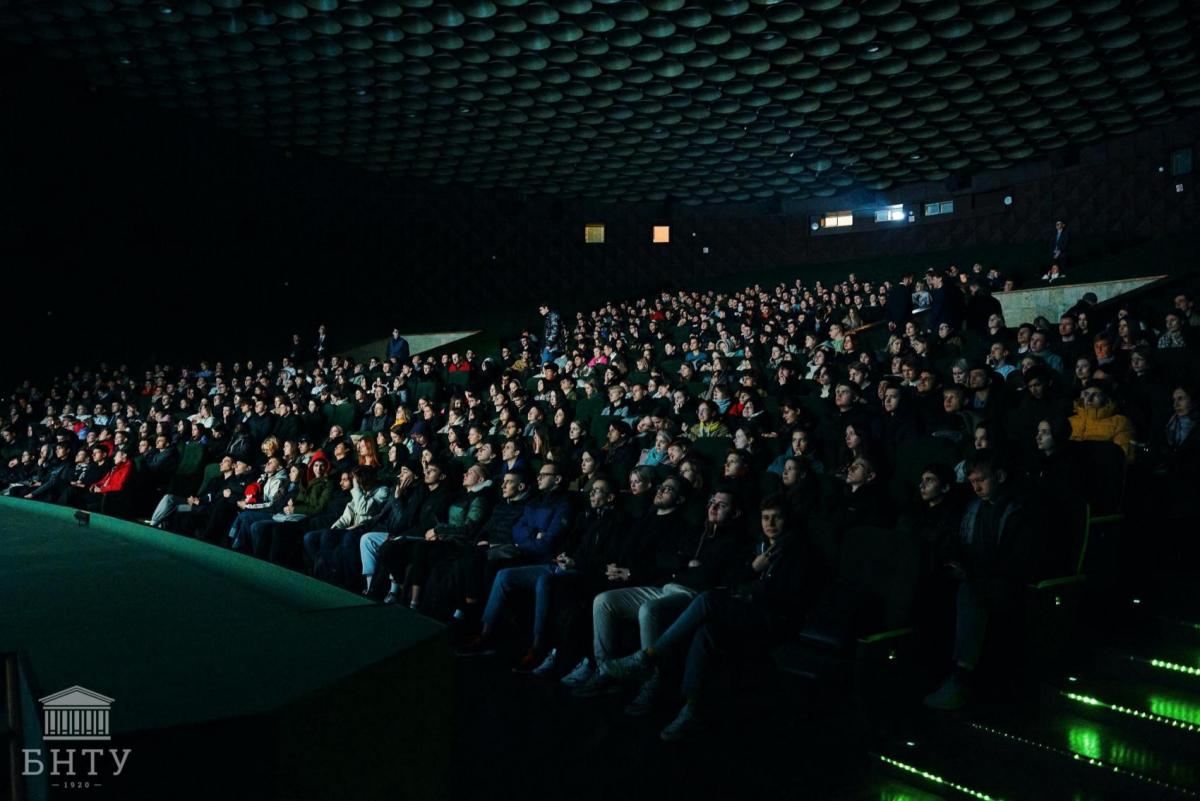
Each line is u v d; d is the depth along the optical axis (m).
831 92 17.81
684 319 17.89
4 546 2.83
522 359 16.59
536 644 5.24
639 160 21.95
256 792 1.25
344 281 22.72
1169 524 4.81
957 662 3.92
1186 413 5.75
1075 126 18.36
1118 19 14.33
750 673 4.80
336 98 18.95
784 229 23.88
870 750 3.84
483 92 18.67
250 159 21.38
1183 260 14.05
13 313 18.33
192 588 2.10
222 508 9.03
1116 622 4.28
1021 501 4.26
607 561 5.67
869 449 5.77
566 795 3.58
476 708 4.61
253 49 16.83
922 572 4.16
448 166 22.86
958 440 6.42
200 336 20.62
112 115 19.02
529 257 24.48
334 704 1.38
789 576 4.57
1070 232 19.36
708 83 17.81
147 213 19.91
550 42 16.73
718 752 4.00
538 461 8.07
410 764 1.58
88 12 15.59
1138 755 3.36
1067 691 3.79
